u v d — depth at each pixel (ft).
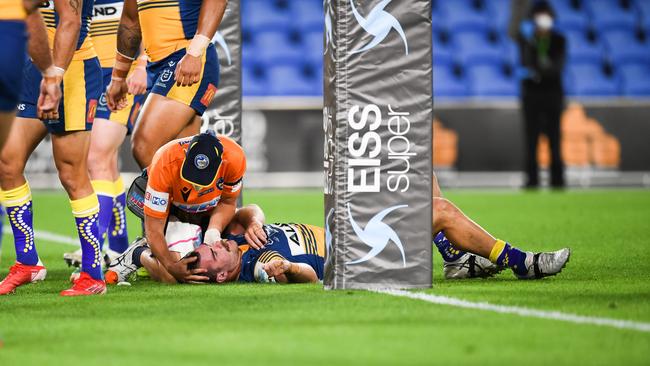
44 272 75.92
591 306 60.75
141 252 76.38
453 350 48.14
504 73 244.01
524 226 129.49
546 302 62.44
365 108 67.36
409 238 68.13
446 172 209.97
